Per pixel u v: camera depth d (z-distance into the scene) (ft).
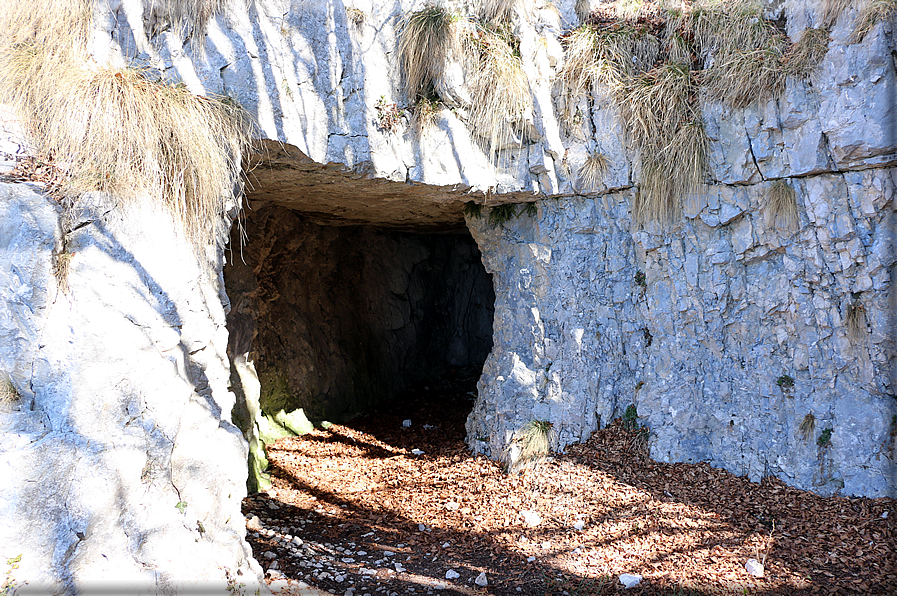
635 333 20.76
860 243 17.03
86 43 11.97
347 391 29.91
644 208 19.79
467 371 38.11
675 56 19.48
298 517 18.10
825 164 17.20
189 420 12.42
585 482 18.85
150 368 11.25
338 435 26.35
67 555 9.12
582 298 21.09
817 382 17.80
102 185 11.18
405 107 17.38
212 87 13.25
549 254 21.30
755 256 18.70
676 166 19.04
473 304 39.86
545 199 21.13
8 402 9.36
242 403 21.04
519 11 18.83
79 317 10.31
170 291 12.00
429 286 37.01
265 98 13.98
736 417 18.95
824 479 17.33
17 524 8.68
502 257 22.52
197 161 12.47
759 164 18.16
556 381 21.01
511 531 16.71
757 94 17.94
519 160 19.74
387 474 21.74
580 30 19.69
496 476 20.10
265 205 22.90
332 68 15.37
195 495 12.06
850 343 17.34
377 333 32.91
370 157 16.31
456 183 18.52
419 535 16.84
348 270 31.37
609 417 20.70
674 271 19.70
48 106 11.05
